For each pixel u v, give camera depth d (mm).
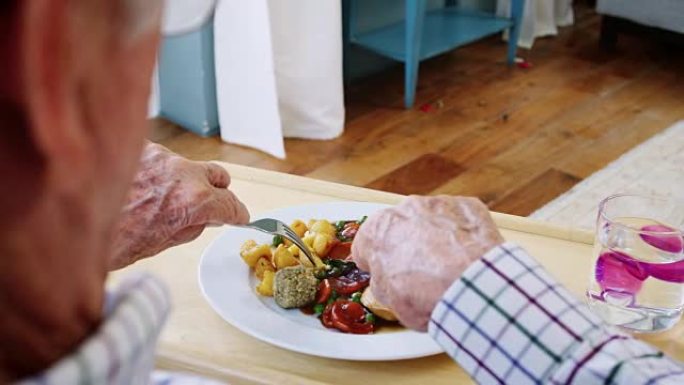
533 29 3080
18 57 231
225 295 808
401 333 756
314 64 2285
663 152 2324
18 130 243
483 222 549
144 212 697
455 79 2807
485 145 2359
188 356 744
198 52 2275
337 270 866
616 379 459
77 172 264
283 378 722
